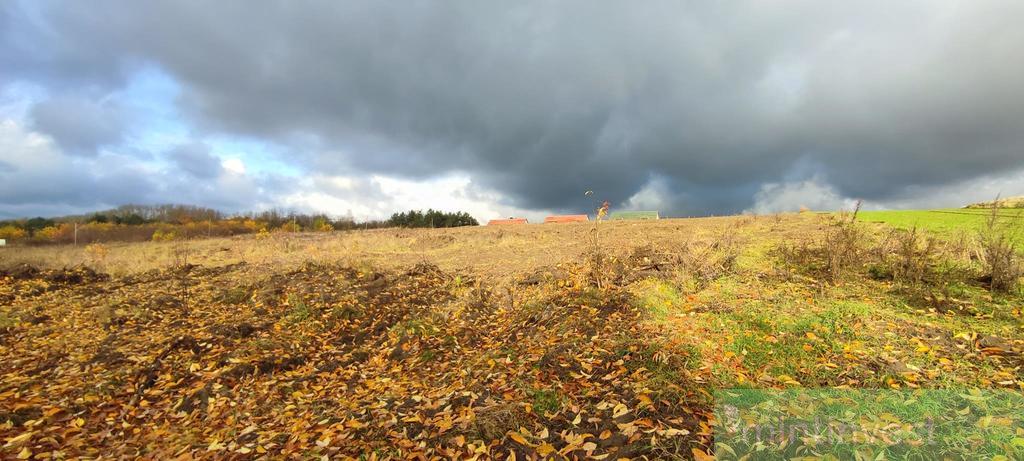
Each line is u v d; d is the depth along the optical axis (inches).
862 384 152.9
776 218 610.5
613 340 194.2
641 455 122.9
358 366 231.0
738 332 198.7
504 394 162.2
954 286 238.1
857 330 190.2
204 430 176.1
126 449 163.5
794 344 183.8
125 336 293.7
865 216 582.9
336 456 142.4
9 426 173.6
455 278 379.2
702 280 276.8
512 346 217.2
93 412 193.3
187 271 522.6
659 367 168.1
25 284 461.4
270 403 195.0
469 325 268.8
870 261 292.4
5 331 315.3
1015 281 231.3
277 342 260.8
